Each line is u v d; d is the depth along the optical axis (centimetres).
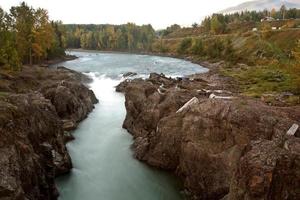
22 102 2841
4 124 2286
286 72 6075
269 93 4578
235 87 5372
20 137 2419
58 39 13688
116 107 5341
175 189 2917
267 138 2464
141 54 17112
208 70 9350
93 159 3434
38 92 4484
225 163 2577
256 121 2570
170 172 3191
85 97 5109
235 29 18075
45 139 2973
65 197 2748
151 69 9475
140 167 3266
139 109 4166
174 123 3203
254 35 12581
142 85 4419
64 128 4141
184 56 14738
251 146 2072
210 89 4909
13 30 8119
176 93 3838
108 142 3866
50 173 2800
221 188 2547
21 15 8356
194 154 2836
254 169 1817
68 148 3669
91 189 2884
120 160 3409
